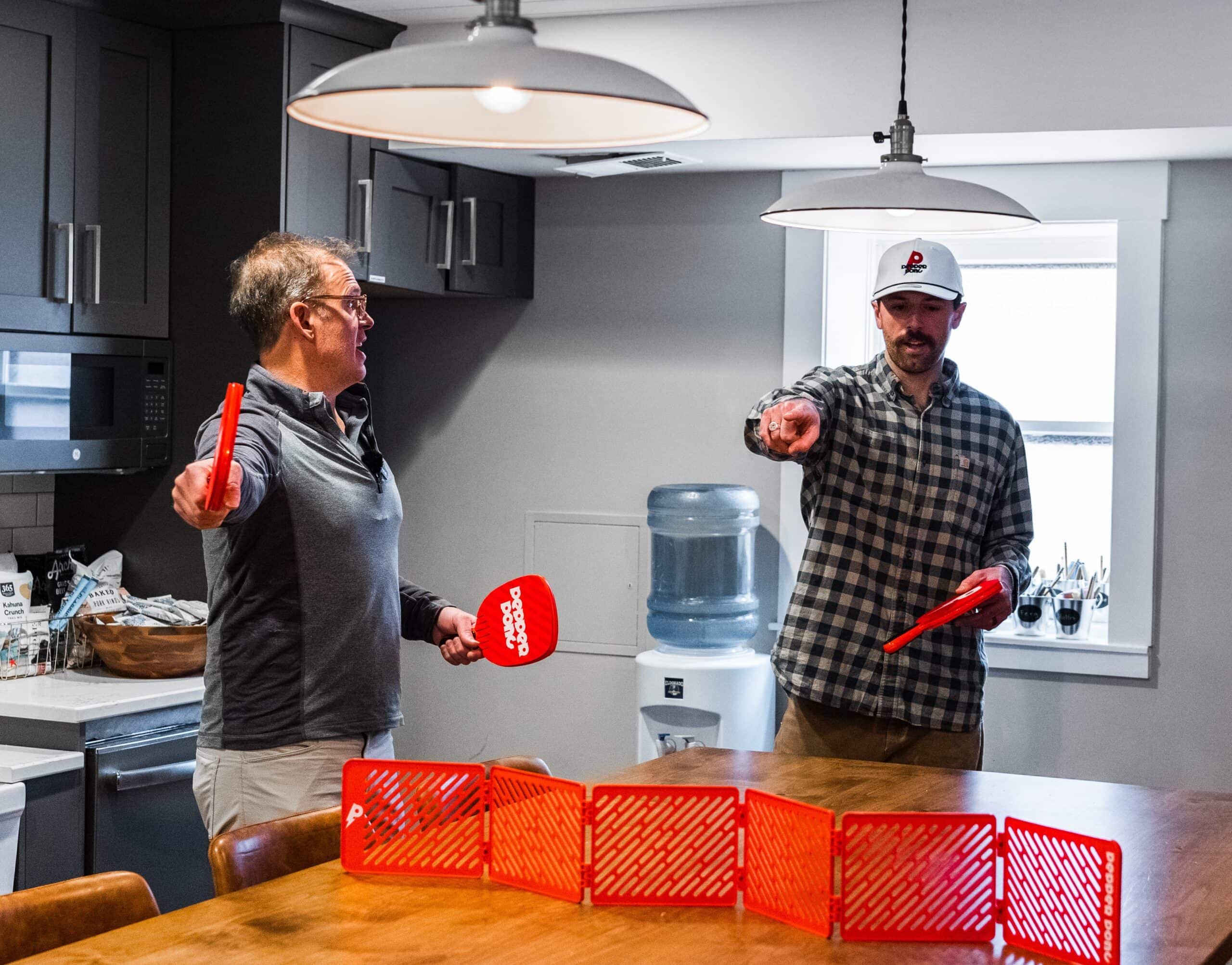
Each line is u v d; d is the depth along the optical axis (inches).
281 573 78.0
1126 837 69.0
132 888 59.6
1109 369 142.8
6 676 120.0
